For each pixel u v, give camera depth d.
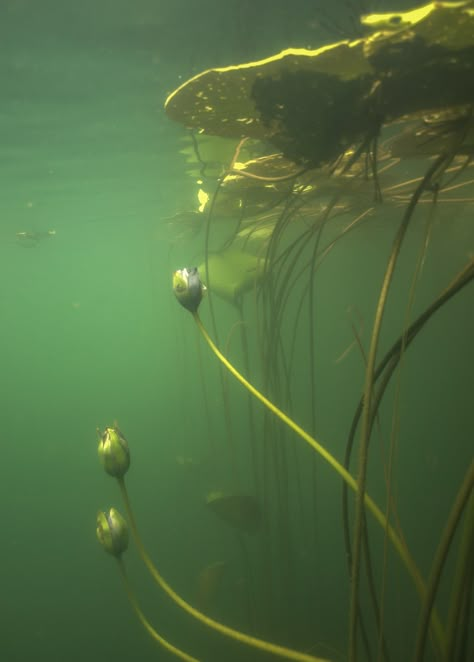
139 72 6.67
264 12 5.03
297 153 2.29
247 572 6.10
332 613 6.71
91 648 7.30
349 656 1.70
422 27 1.54
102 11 5.13
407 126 4.35
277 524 5.68
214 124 2.44
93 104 7.84
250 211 5.72
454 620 1.51
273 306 4.79
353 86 1.91
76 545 10.77
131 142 9.76
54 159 10.80
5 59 6.19
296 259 4.36
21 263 31.50
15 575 9.96
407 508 10.02
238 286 4.96
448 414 16.66
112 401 26.42
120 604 8.27
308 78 1.91
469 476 1.45
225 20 5.27
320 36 5.45
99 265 39.94
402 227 1.78
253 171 4.10
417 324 1.78
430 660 5.44
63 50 5.99
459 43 1.61
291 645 5.77
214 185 11.83
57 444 19.20
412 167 10.06
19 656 7.45
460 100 1.93
